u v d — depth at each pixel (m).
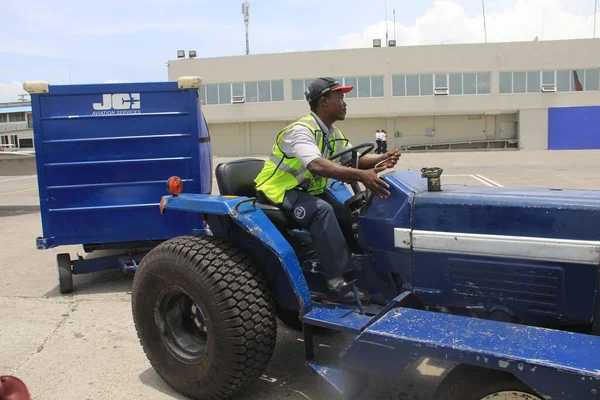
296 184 3.34
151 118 5.52
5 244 8.24
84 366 3.84
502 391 2.33
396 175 3.24
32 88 5.28
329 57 37.41
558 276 2.63
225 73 38.44
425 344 2.38
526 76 36.47
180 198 3.49
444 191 3.05
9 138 53.66
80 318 4.86
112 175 5.55
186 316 3.43
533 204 2.67
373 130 38.75
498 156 26.98
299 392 3.39
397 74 37.16
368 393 3.32
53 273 6.49
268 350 3.09
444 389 2.51
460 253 2.85
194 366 3.18
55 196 5.49
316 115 3.40
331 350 3.96
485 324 2.54
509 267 2.74
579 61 35.94
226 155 40.25
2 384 2.49
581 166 19.11
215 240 3.29
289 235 3.67
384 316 2.73
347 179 3.04
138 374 3.71
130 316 4.90
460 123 38.28
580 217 2.56
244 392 3.39
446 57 36.72
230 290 2.98
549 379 2.10
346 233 3.44
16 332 4.52
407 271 3.05
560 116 36.41
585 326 2.66
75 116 5.42
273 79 38.09
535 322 2.77
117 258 5.83
